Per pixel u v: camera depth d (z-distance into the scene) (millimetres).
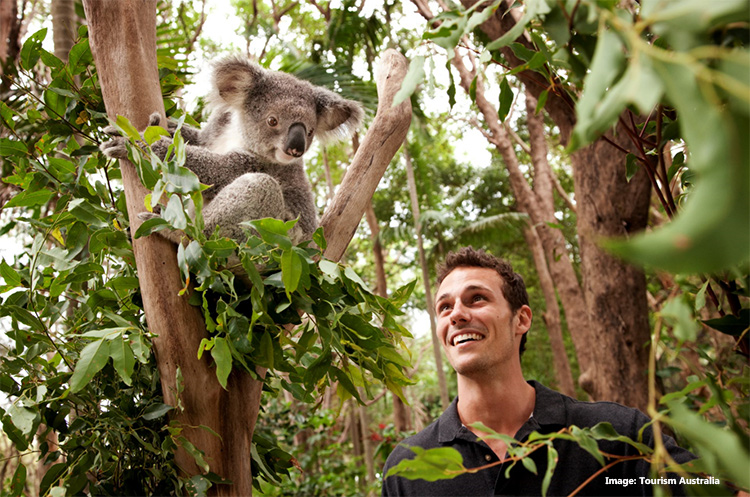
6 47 4648
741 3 578
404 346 2256
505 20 3686
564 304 7906
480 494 1938
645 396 4703
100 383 2115
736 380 1190
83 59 2469
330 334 2020
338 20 7613
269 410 6840
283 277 1804
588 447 1062
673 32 641
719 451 733
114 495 2025
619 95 636
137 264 2170
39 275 2248
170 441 1984
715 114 544
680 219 494
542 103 1430
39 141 2604
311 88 3682
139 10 2322
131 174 2225
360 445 11242
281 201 2826
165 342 2090
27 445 2080
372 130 2627
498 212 12484
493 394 2094
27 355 2180
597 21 980
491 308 2131
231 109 3508
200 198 1833
